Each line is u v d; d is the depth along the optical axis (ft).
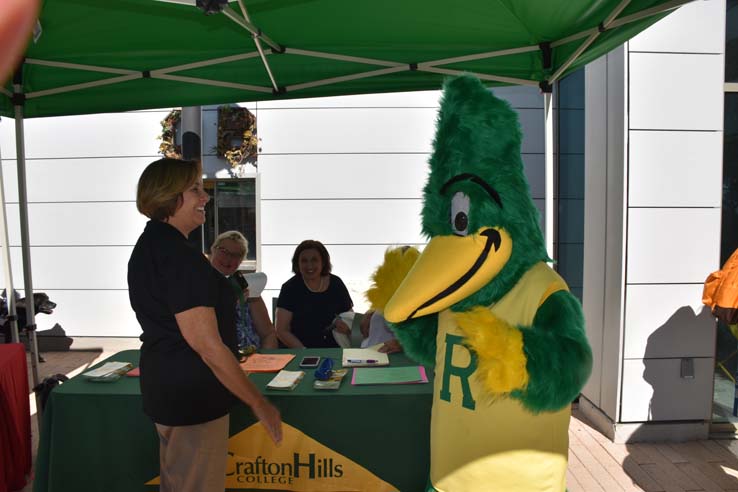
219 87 12.32
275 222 20.51
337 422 7.89
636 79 11.95
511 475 5.69
